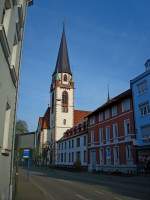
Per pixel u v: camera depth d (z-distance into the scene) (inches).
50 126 3663.9
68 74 3676.2
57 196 628.1
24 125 2770.7
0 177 316.5
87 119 2426.2
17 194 630.5
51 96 3750.0
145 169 1381.6
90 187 850.8
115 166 1706.4
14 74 376.8
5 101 322.7
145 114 1449.3
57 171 2218.3
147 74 1455.5
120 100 1708.9
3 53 284.5
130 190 749.3
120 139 1673.2
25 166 2982.3
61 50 3801.7
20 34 436.5
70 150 2751.0
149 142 1380.4
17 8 378.6
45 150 3538.4
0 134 292.5
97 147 2017.7
